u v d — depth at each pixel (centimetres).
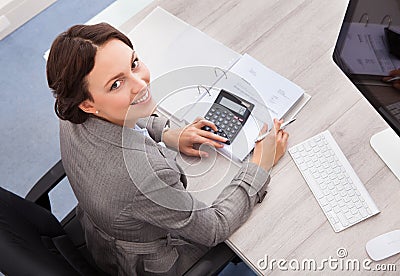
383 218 130
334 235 129
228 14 158
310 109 143
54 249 130
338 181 133
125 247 132
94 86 106
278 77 146
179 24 157
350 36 131
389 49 118
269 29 155
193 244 147
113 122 116
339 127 140
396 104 124
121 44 107
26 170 236
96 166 114
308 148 138
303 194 133
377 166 135
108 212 118
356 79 135
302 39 152
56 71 106
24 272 110
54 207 224
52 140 241
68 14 265
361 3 124
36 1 211
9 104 250
